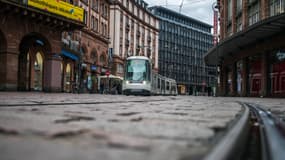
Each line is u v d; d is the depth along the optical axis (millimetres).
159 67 115375
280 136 3084
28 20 28047
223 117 5531
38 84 33875
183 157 2068
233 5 45906
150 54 89688
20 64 30938
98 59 55219
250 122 5461
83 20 31891
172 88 58625
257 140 3721
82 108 7742
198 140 2795
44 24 29531
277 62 32812
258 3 37188
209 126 3896
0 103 8883
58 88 31719
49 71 31000
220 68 51688
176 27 122875
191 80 128250
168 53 119125
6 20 26250
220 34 53531
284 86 31422
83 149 2338
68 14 30250
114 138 2873
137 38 80688
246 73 40406
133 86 34406
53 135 2977
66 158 2037
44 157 2066
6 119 4297
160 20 116500
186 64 126438
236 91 45062
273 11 33312
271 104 14148
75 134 3068
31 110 6293
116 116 5406
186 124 4168
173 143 2629
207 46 136375
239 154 2791
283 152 2311
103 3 58031
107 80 52531
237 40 35750
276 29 30109
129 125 3969
